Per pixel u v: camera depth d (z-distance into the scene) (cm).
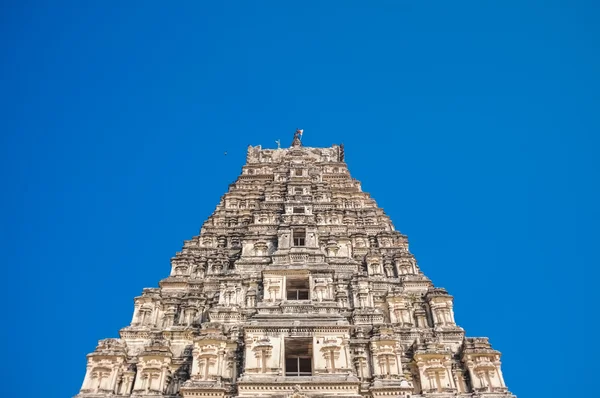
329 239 4628
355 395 3045
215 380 3231
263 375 3175
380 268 4412
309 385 3089
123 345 3541
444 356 3428
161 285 4241
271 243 4591
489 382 3322
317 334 3416
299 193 5416
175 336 3719
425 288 4212
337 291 4056
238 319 3778
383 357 3409
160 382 3309
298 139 7212
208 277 4347
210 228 5034
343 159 6762
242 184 5859
